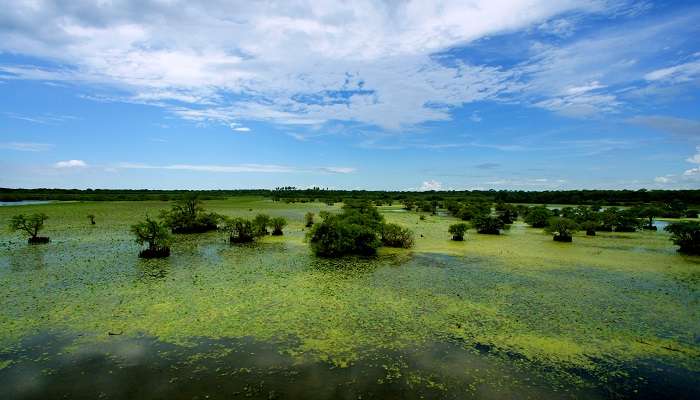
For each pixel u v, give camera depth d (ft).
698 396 25.96
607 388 26.89
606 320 38.99
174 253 72.18
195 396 25.11
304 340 33.78
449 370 28.91
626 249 80.84
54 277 53.01
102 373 27.89
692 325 37.88
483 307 42.52
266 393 25.54
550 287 50.65
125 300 43.50
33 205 197.98
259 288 48.88
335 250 70.23
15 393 25.22
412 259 68.49
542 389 26.61
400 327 36.81
